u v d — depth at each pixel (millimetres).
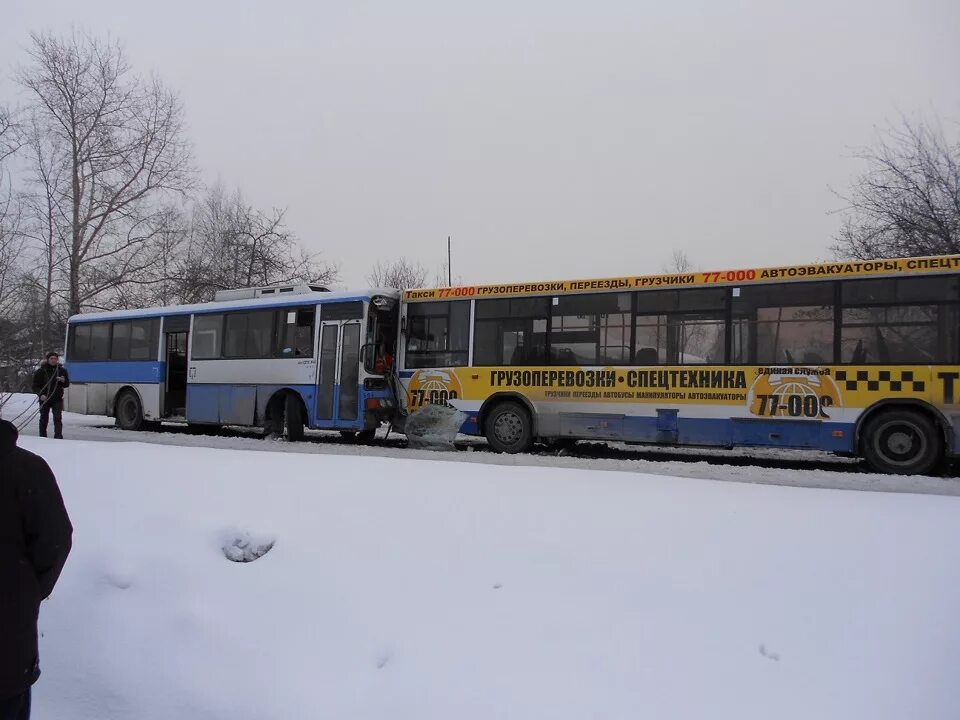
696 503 5031
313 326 13391
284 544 4707
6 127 22375
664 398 10820
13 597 3010
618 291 11266
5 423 3148
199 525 5039
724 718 3033
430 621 3850
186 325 15406
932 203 17359
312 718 3422
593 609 3775
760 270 10406
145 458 6762
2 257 16812
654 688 3234
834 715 2990
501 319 12094
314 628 3967
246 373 14227
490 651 3572
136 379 16156
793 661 3314
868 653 3328
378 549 4543
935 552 4168
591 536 4488
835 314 9922
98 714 3875
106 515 5379
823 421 9875
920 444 9445
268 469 6203
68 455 7023
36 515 3098
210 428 16844
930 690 3084
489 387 12023
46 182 27438
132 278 28234
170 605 4324
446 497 5230
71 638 4309
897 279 9641
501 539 4520
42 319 25703
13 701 3006
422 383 12625
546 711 3178
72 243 27797
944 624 3498
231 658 3893
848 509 4938
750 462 11664
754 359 10320
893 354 9586
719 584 3906
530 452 12164
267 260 28141
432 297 12734
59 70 27562
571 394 11430
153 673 3949
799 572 3990
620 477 6160
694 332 10719
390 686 3463
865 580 3895
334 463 6656
